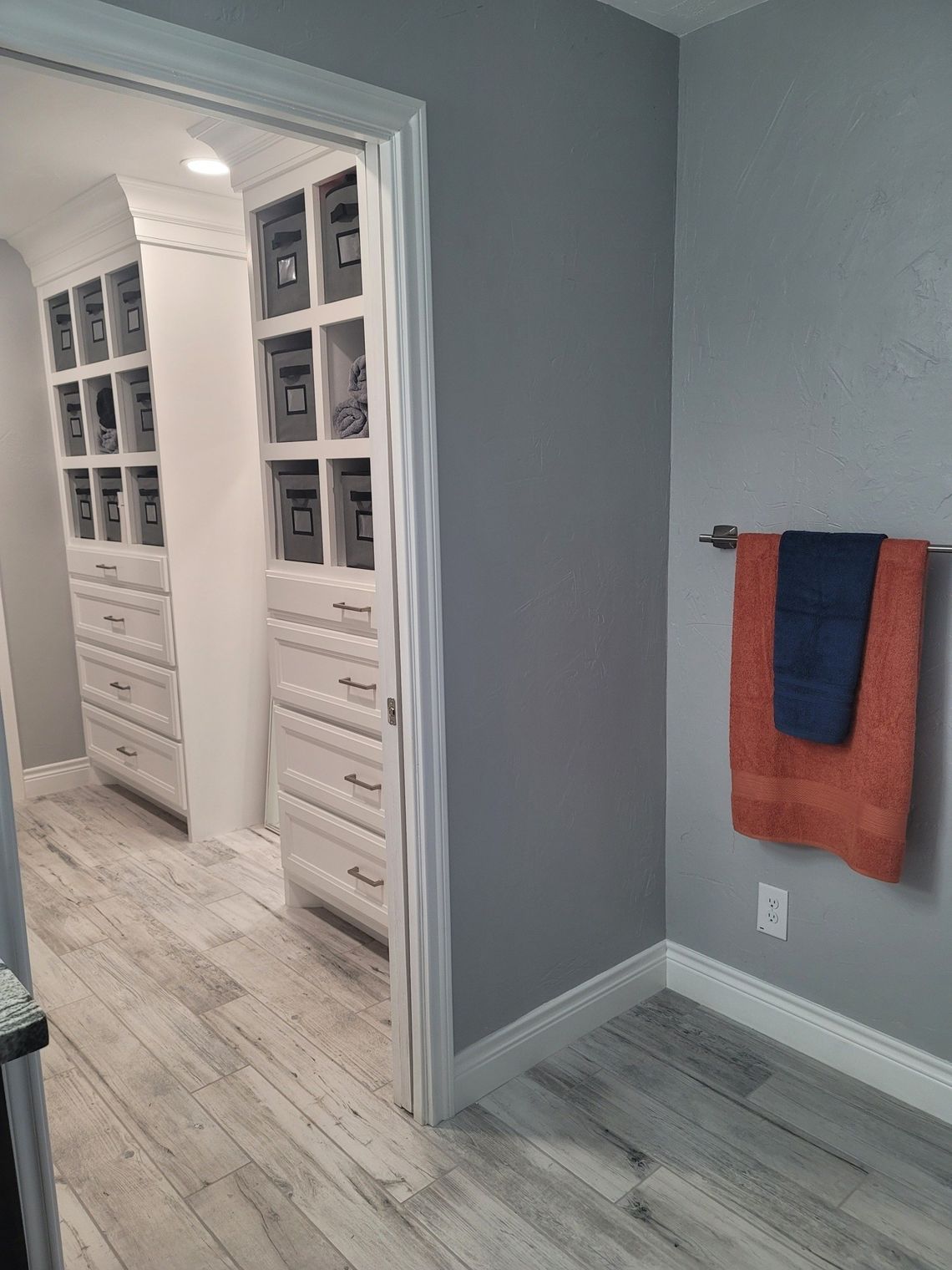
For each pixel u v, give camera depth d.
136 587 3.46
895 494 1.85
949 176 1.69
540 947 2.13
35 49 1.22
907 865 1.93
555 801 2.10
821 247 1.88
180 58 1.33
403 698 1.80
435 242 1.68
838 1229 1.67
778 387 2.00
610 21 1.90
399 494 1.72
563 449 1.97
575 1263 1.60
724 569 2.16
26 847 3.43
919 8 1.69
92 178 2.92
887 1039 2.02
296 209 2.49
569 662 2.07
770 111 1.92
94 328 3.46
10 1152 0.84
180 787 3.45
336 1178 1.80
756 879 2.21
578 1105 2.00
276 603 2.72
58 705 3.99
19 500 3.81
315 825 2.72
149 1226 1.70
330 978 2.52
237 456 3.37
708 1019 2.32
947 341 1.74
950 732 1.82
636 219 2.04
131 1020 2.34
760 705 2.00
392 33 1.56
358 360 2.35
